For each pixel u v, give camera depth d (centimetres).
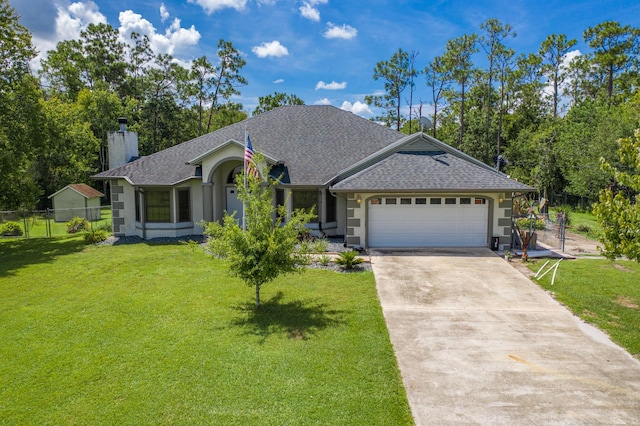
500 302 1088
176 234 2031
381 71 5016
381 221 1744
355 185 1681
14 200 2334
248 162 1470
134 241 1988
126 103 5259
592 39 4903
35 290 1223
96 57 5528
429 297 1127
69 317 984
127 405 616
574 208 3431
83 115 4744
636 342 836
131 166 2117
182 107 5419
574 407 612
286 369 719
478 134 4541
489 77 4619
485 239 1738
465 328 917
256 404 616
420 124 2077
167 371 715
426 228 1741
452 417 588
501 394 649
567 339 858
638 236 871
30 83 2222
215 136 2297
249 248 967
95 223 3183
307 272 1372
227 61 5191
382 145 2136
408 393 650
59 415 593
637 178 902
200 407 609
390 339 855
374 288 1202
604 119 3195
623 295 1132
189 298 1116
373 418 583
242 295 1138
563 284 1230
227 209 2119
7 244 2111
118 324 936
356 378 690
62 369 728
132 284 1262
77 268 1484
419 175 1733
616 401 628
